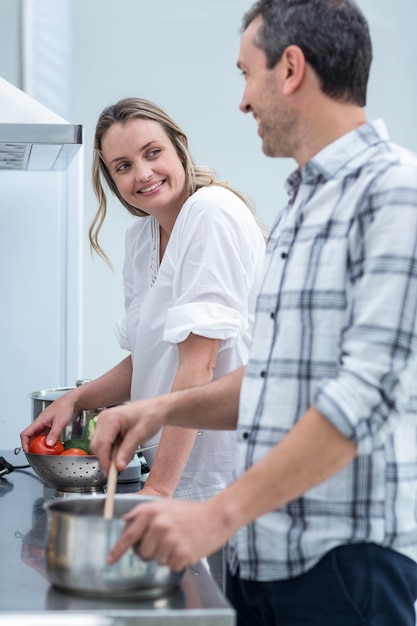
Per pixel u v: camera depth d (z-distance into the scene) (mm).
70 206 2994
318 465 1203
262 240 2078
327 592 1320
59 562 1266
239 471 1384
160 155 2068
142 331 2139
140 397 2193
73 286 3008
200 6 3402
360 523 1303
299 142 1390
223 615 1185
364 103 1398
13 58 3277
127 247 2342
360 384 1195
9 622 1171
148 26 3379
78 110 3342
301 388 1321
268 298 1401
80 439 2189
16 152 2406
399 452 1320
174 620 1180
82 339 3172
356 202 1292
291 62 1347
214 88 3422
